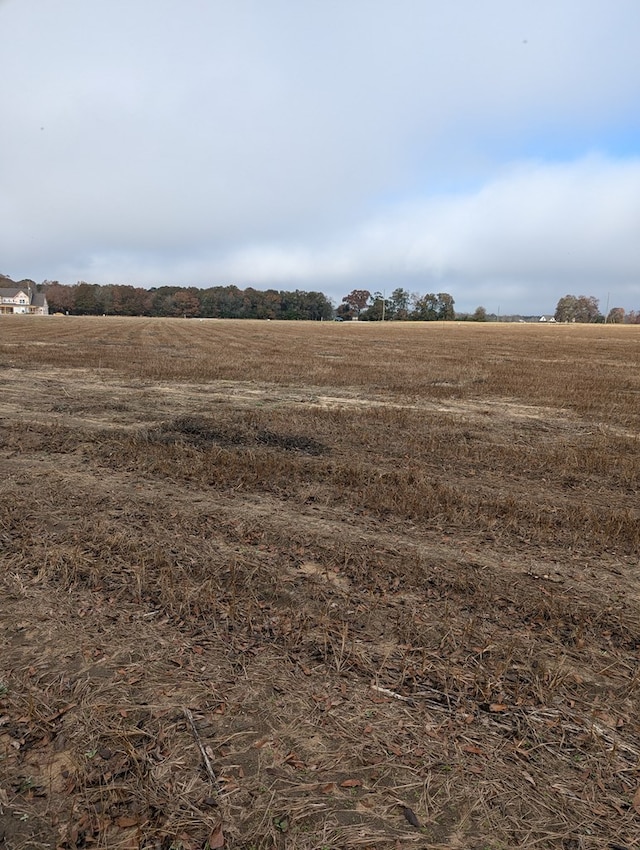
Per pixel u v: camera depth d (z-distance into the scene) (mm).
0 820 1846
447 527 4578
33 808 1897
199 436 7766
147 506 4863
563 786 2057
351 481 5773
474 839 1836
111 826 1842
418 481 5816
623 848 1821
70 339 30891
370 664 2719
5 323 55625
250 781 2029
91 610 3129
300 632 2963
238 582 3490
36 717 2301
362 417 9477
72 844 1771
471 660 2777
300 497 5227
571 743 2268
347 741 2234
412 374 16859
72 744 2174
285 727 2299
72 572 3535
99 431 7828
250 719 2340
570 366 21047
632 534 4422
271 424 8703
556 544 4285
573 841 1841
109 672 2613
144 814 1889
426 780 2059
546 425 9453
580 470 6574
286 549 4043
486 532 4488
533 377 16797
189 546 4027
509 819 1913
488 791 2020
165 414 9406
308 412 9789
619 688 2623
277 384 14008
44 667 2639
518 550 4152
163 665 2672
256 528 4418
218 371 16250
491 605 3320
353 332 57031
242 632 2961
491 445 7719
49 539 4051
